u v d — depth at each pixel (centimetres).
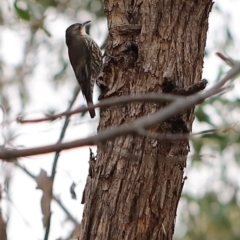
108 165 904
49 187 1211
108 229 892
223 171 1844
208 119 1448
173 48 928
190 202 1875
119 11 972
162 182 892
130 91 927
